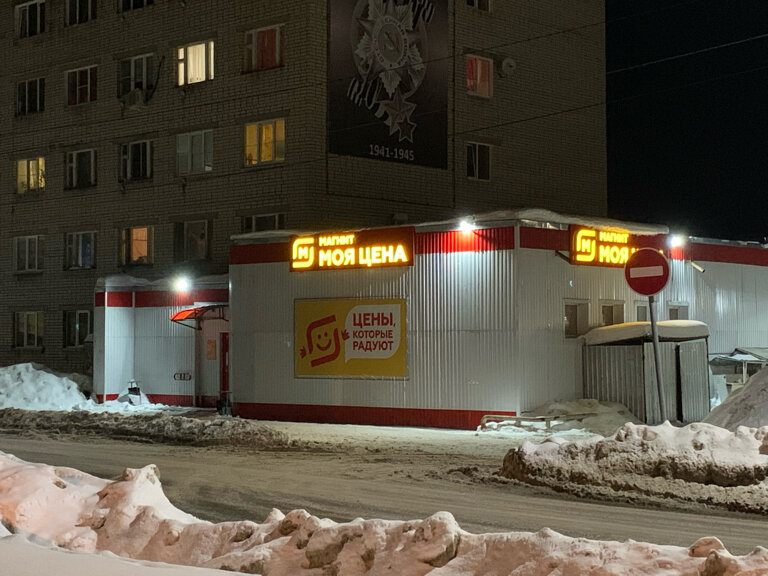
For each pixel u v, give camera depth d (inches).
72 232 1494.8
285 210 1231.5
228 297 1177.4
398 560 261.9
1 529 319.0
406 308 931.3
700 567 217.8
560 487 513.7
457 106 1364.4
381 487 534.6
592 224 930.7
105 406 1182.9
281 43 1249.4
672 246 1040.2
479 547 258.4
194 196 1338.6
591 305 929.5
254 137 1277.1
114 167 1441.9
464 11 1376.7
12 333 1571.1
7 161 1579.7
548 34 1487.5
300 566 275.0
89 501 360.2
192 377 1195.9
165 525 324.2
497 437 813.9
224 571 258.8
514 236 869.8
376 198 1266.0
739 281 1133.1
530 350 868.6
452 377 900.0
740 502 455.2
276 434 786.8
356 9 1251.8
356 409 959.0
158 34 1389.0
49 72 1529.3
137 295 1253.1
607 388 895.1
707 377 924.6
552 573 235.1
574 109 1523.1
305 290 1001.5
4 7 1587.1
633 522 423.5
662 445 513.7
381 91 1277.1
